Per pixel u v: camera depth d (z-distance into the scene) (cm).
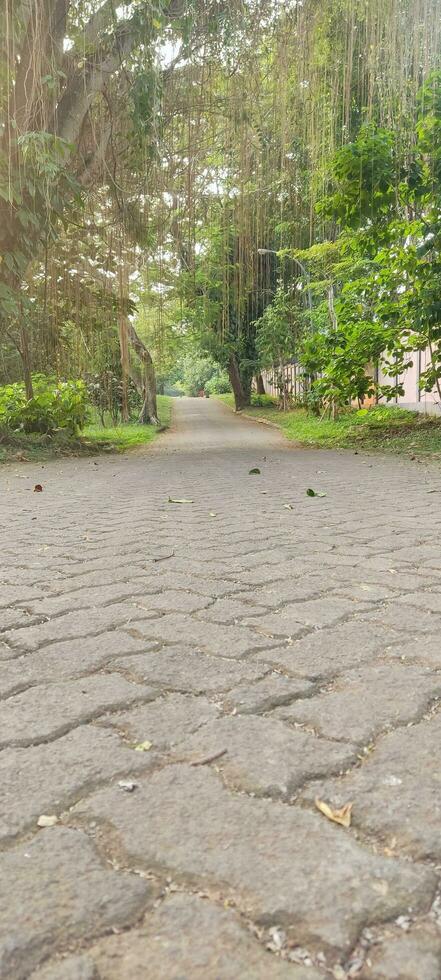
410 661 212
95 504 616
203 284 1625
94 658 219
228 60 1084
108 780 144
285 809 132
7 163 947
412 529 446
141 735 165
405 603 275
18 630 249
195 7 1042
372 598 283
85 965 96
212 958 97
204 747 158
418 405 1756
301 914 104
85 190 1180
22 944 99
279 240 1919
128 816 131
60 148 927
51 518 530
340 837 123
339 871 114
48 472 1014
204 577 323
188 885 111
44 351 1532
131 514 541
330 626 247
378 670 204
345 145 1070
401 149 1085
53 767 150
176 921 104
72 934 101
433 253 1158
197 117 1133
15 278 1130
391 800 135
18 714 178
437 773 145
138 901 108
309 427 1975
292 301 2658
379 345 1298
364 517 501
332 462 1047
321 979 93
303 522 482
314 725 169
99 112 1154
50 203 1022
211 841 122
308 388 2470
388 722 169
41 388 1586
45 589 307
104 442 1747
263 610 268
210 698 187
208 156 1172
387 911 105
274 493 666
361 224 1145
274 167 1175
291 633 240
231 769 148
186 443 1902
